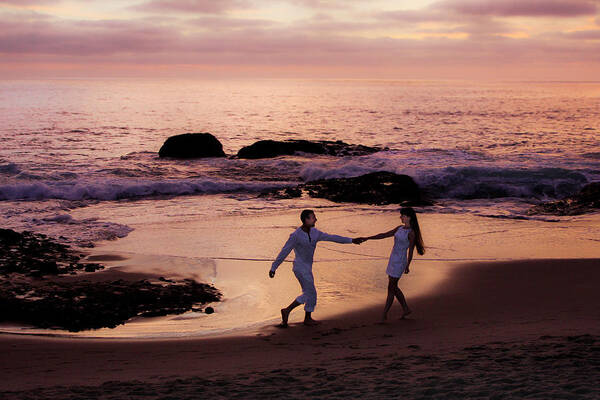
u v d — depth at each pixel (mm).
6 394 3895
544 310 7246
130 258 11219
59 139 40531
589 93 188750
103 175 24016
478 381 3768
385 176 20547
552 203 18438
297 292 9094
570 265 10172
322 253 11523
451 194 21422
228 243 12664
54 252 11320
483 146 37375
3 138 40188
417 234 7242
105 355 5750
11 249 11078
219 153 31812
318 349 5793
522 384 3590
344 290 8992
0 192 19750
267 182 23156
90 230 14047
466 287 8914
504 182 21656
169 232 13891
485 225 14953
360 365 4699
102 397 3730
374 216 16219
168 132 47375
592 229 14289
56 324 7336
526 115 73562
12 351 5934
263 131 49719
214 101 107562
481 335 5906
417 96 149500
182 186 21812
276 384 4066
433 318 7203
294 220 15578
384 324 7035
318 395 3652
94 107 82188
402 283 9266
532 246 12273
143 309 8109
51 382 4441
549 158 26344
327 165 25531
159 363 5316
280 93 164375
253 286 9430
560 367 4086
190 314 7953
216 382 4164
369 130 51000
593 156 27047
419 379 3949
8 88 180625
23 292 8500
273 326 7219
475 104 106188
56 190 20188
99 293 8648
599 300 7695
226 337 6699
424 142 40875
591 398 3180
